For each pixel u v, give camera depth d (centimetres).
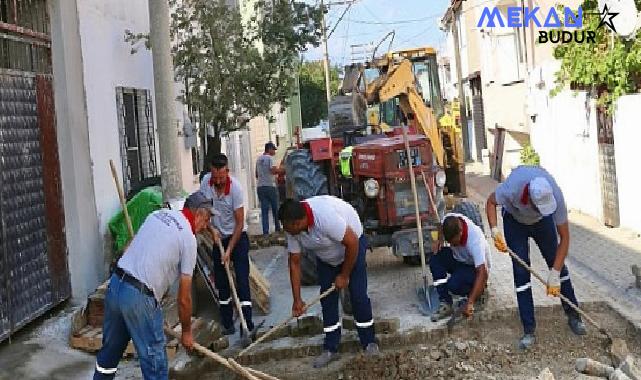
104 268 874
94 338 681
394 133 1095
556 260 637
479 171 2708
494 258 1009
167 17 852
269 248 1261
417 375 590
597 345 641
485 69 2484
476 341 662
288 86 1200
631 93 1127
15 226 712
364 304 648
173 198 841
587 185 1340
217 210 709
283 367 647
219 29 1152
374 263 1041
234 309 755
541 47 1709
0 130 697
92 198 858
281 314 801
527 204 632
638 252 977
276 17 1205
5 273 686
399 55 1581
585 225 1247
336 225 609
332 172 1035
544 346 641
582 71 1208
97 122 893
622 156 1133
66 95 822
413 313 761
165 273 516
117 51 980
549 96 1498
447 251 732
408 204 884
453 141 1584
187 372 624
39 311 750
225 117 1171
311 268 923
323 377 615
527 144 1980
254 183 2039
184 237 521
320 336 704
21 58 757
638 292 770
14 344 693
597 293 786
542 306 730
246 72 1142
